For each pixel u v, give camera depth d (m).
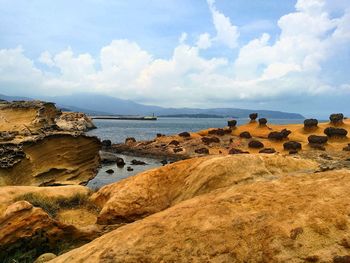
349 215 5.07
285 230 5.16
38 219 10.07
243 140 44.88
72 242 10.41
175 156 42.84
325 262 4.63
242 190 6.75
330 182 6.15
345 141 39.78
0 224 9.59
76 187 15.03
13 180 20.52
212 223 5.81
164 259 5.48
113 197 10.62
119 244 6.02
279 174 8.79
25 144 21.58
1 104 26.78
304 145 39.03
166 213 6.75
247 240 5.30
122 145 54.47
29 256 9.49
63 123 105.69
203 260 5.29
